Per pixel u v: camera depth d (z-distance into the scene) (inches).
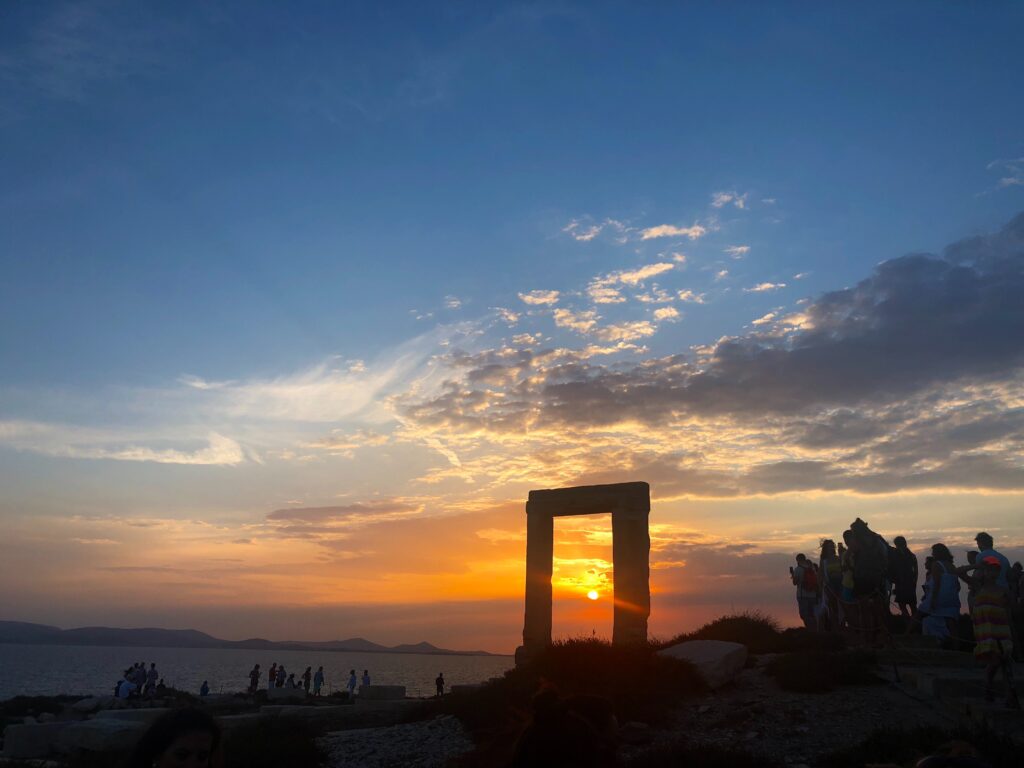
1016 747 416.5
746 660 695.1
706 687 631.2
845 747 480.4
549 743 197.5
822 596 806.5
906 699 557.3
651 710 585.6
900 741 450.3
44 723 816.9
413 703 826.8
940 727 489.1
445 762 570.9
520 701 635.5
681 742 508.7
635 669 642.2
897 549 783.1
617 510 1035.9
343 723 807.1
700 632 816.3
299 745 632.4
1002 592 503.5
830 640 736.3
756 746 506.0
